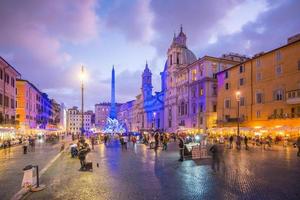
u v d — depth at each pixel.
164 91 105.25
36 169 13.18
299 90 44.72
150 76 142.25
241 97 59.88
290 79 48.06
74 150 26.86
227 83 64.94
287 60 48.88
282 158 24.95
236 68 62.06
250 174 16.33
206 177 15.49
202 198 11.03
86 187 13.26
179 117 88.44
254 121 54.47
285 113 48.03
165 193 11.93
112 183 14.17
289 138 42.78
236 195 11.42
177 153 31.75
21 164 21.73
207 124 71.44
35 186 13.05
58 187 13.29
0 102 47.56
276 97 50.91
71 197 11.41
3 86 49.31
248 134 53.75
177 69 94.38
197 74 77.75
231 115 63.06
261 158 24.95
